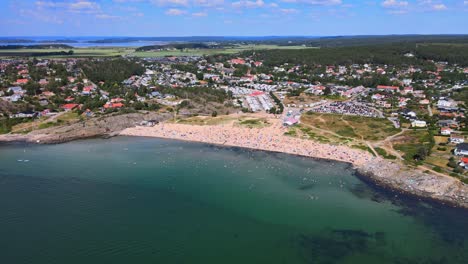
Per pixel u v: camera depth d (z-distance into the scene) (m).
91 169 128.38
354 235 87.12
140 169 129.38
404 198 106.69
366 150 148.00
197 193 109.00
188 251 78.94
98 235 83.88
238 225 90.69
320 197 107.75
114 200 102.56
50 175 121.44
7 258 74.56
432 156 135.88
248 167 133.50
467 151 133.25
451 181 113.56
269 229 89.19
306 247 81.94
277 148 155.62
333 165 135.25
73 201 101.19
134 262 74.62
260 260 76.62
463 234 87.44
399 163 130.88
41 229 85.69
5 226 86.62
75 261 74.31
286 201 104.81
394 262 76.88
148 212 95.88
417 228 90.19
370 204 103.25
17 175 120.81
